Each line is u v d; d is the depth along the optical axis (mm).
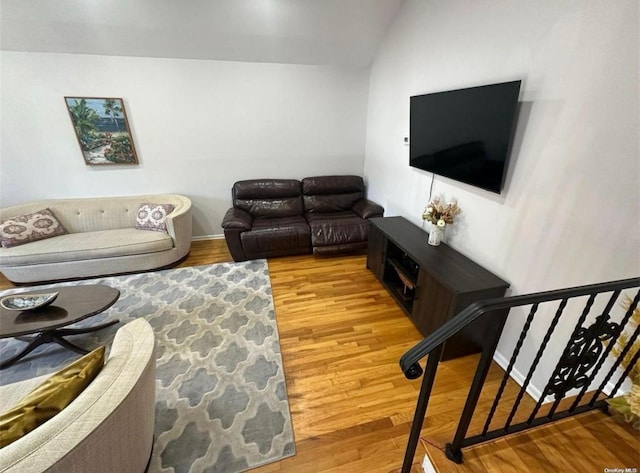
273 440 1513
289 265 3383
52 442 832
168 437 1516
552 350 1642
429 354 902
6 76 2914
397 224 2949
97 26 2727
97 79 3127
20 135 3121
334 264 3416
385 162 3588
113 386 1033
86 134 3260
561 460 1103
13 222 2920
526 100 1647
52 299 1933
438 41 2373
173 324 2383
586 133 1357
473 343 2057
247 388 1812
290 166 4105
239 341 2203
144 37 2914
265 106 3709
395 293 2709
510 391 1801
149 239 3105
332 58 3561
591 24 1287
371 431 1566
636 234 1215
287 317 2482
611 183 1279
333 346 2166
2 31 2639
